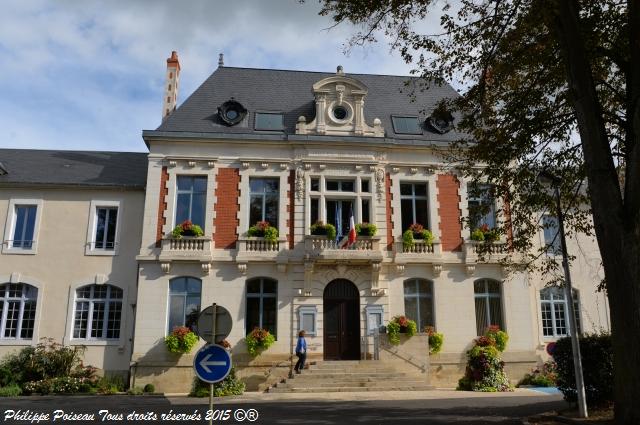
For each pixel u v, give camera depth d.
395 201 21.59
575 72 10.18
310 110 22.95
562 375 12.16
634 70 9.66
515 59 12.70
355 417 11.77
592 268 22.73
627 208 9.30
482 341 20.14
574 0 10.41
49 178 21.64
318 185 21.41
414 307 20.94
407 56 12.84
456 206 21.89
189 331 19.44
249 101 23.17
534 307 21.83
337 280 20.84
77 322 20.50
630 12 9.76
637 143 9.24
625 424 8.98
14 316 20.38
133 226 21.36
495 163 14.20
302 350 18.62
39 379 18.91
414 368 19.12
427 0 11.54
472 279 21.27
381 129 21.98
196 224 20.78
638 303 8.91
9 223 20.95
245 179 21.12
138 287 19.80
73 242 21.05
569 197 14.39
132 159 23.98
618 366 9.21
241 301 20.05
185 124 21.69
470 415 11.91
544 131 13.82
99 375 19.70
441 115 14.21
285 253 20.45
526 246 15.02
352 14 11.61
